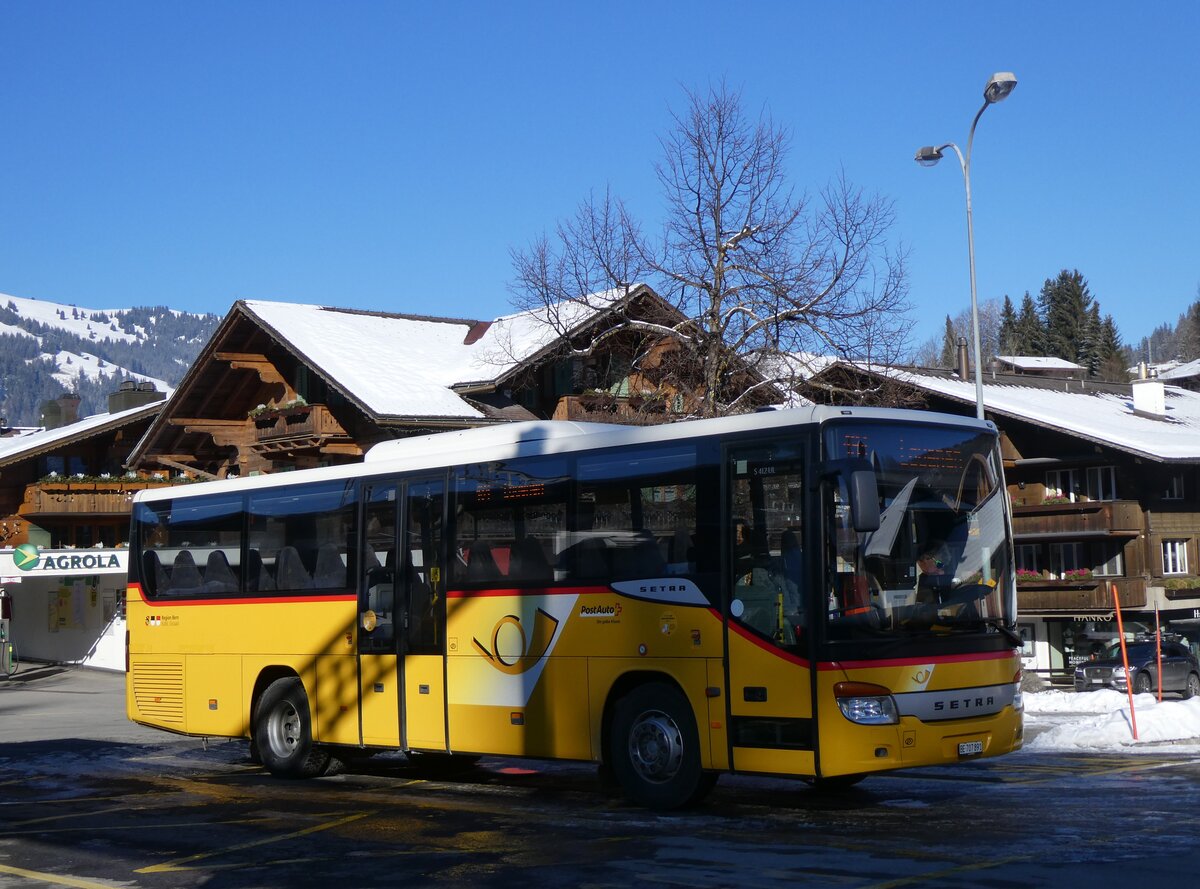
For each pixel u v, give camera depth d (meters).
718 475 12.35
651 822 11.98
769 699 11.75
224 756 19.83
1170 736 18.58
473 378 38.19
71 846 11.68
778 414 12.05
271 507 17.02
